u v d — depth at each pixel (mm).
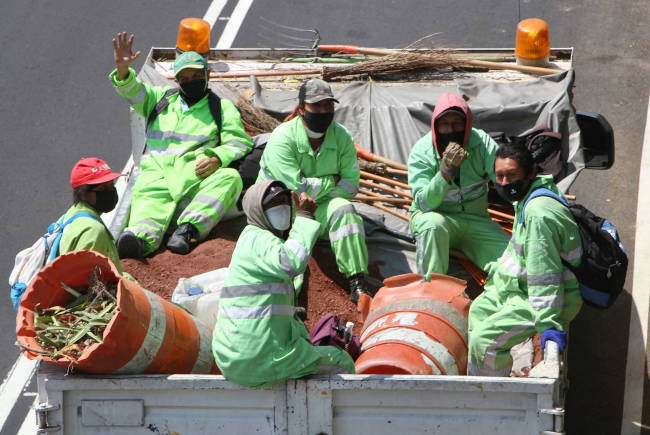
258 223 17828
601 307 19234
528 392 16625
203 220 26156
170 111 27844
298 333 18062
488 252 25078
